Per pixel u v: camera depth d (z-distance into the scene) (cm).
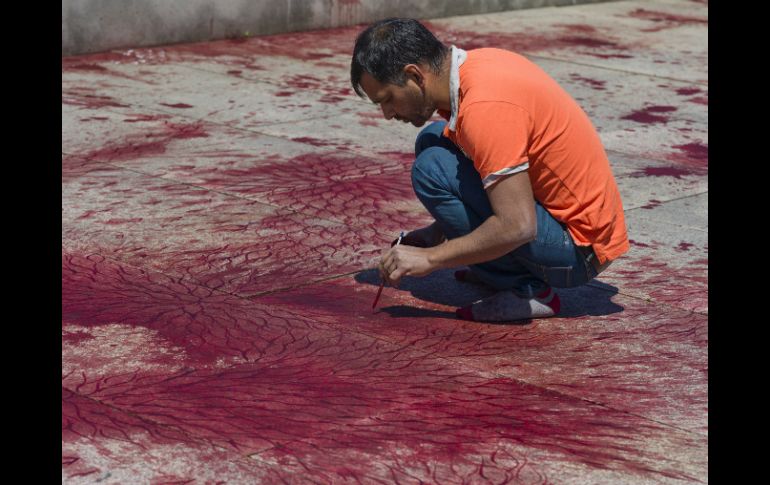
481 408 348
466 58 379
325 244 508
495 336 408
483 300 424
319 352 388
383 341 400
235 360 379
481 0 1253
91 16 934
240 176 616
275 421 335
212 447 317
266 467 306
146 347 388
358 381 365
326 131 729
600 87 912
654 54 1072
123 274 460
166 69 898
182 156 653
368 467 308
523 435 330
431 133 423
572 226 394
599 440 329
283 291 448
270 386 359
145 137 693
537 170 384
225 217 541
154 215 539
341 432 329
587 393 362
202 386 358
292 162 650
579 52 1068
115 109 760
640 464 315
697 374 379
